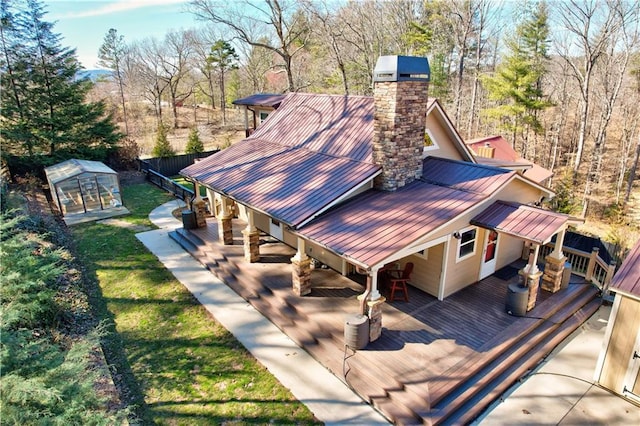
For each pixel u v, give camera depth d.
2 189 17.28
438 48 35.31
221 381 8.38
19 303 8.16
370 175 10.77
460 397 7.39
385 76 10.19
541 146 41.28
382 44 32.88
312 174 11.73
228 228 13.73
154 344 9.60
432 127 12.80
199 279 12.69
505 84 31.23
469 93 42.62
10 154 22.62
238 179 12.75
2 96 22.28
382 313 9.80
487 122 39.12
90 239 15.95
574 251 12.23
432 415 6.97
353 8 31.34
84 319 10.48
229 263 12.74
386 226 9.19
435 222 9.04
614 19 25.27
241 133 44.50
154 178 24.81
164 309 11.06
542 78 37.72
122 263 13.85
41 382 5.77
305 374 8.51
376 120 10.73
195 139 30.12
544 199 12.67
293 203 10.45
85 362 7.02
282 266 12.20
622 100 32.66
